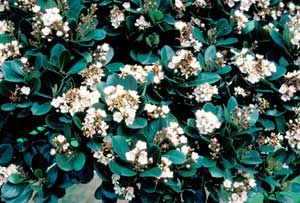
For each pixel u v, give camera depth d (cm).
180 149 127
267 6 156
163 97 135
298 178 176
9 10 141
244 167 129
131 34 141
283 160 139
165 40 145
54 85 129
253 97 141
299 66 141
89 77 132
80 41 134
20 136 137
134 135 123
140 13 139
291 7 162
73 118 122
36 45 132
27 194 129
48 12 129
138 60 141
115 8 141
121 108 122
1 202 134
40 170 128
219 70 137
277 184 136
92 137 123
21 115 128
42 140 136
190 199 131
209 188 131
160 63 136
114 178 125
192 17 148
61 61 129
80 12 139
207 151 131
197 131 130
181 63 131
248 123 130
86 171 130
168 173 121
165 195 130
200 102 137
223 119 131
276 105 140
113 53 143
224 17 150
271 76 138
